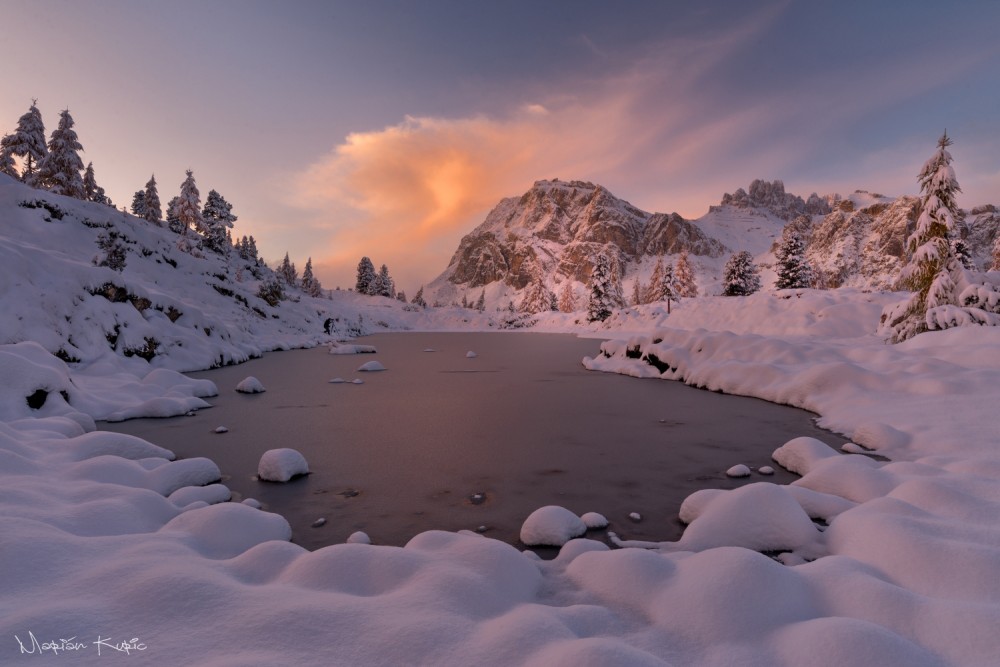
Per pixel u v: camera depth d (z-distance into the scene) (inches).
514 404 536.7
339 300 3831.2
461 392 625.6
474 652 93.0
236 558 138.3
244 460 325.1
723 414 468.8
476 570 136.6
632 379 751.1
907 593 117.4
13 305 607.5
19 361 394.3
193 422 443.2
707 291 7204.7
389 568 128.0
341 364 986.1
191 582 112.3
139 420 448.8
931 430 327.0
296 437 388.8
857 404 434.3
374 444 367.9
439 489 270.8
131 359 713.6
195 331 954.7
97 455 278.5
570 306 3954.2
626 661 85.9
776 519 186.1
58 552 129.4
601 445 362.9
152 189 2938.0
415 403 545.3
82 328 663.1
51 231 1352.1
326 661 89.1
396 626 99.9
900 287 822.5
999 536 150.2
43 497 185.2
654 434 395.2
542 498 257.4
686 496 260.1
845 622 101.6
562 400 560.4
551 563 168.1
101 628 95.5
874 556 151.0
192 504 221.5
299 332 1729.8
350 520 228.5
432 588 117.4
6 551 121.7
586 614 119.7
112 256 920.9
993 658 94.8
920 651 95.1
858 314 1128.8
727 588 120.4
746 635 109.7
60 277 698.8
